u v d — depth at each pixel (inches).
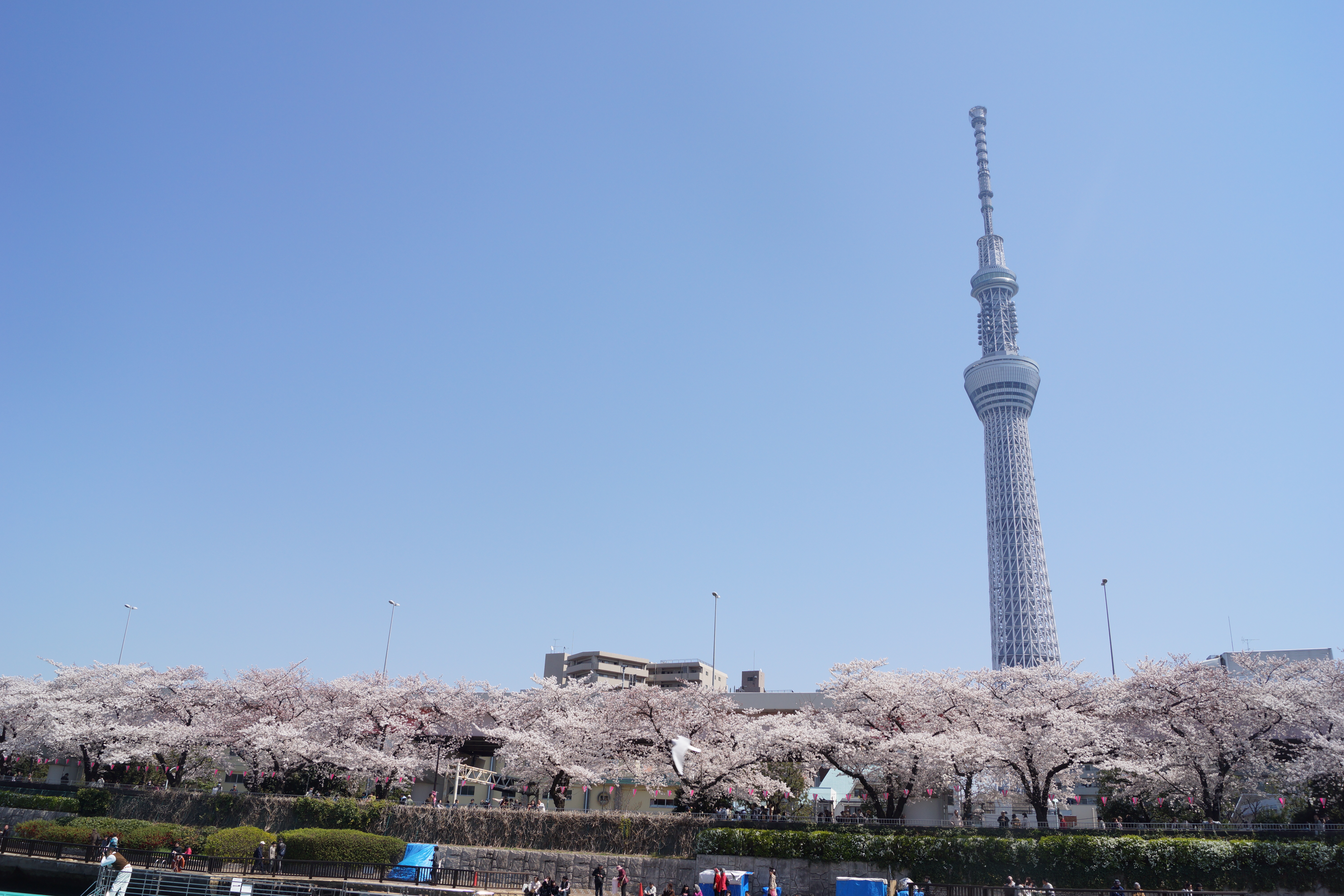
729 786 2421.3
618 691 2657.5
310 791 2716.5
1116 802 2536.9
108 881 1843.0
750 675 4990.2
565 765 2488.9
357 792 2753.4
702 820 2235.5
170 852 2210.9
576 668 5885.8
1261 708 2106.3
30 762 3508.9
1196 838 1846.7
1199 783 2192.4
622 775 2800.2
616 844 2244.1
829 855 2037.4
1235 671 3280.0
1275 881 1743.4
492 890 2033.7
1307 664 2409.0
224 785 3339.1
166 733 2691.9
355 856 2197.3
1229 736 2080.5
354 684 2979.8
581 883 2143.2
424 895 1952.5
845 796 2987.2
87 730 2753.4
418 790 3019.2
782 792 2500.0
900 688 2400.3
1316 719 2084.2
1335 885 1704.0
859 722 2404.0
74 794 2812.5
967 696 2401.6
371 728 2679.6
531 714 2871.6
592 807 3107.8
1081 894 1777.8
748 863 2087.8
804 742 2253.9
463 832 2330.2
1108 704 2369.6
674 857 2159.2
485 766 3356.3
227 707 2938.0
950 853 1963.6
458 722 2874.0
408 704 2844.5
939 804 2726.4
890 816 2337.6
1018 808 2778.1
